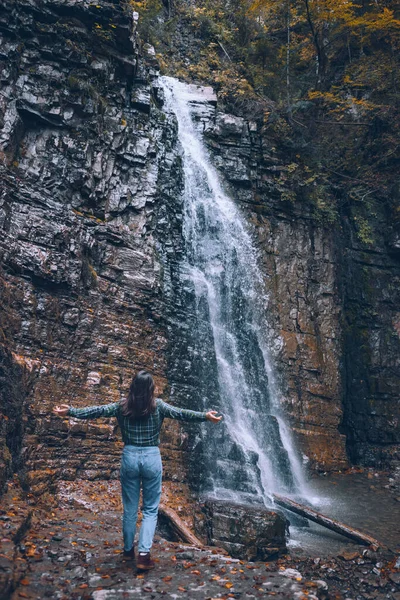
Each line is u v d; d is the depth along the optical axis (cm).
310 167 1482
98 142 1034
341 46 1684
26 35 984
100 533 615
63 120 996
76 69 1030
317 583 533
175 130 1249
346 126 1552
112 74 1091
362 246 1505
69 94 1011
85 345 910
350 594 637
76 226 953
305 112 1518
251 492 972
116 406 495
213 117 1409
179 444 934
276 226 1410
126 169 1080
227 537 745
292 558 740
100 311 948
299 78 1650
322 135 1526
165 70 1473
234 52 1666
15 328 822
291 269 1400
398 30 1589
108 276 982
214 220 1294
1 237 840
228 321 1228
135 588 452
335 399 1371
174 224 1157
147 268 1038
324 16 1559
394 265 1524
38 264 870
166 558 539
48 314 870
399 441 1380
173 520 733
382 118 1524
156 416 495
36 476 740
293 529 888
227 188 1376
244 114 1479
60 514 688
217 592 454
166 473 888
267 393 1257
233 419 1127
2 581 406
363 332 1456
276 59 1678
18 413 752
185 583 471
